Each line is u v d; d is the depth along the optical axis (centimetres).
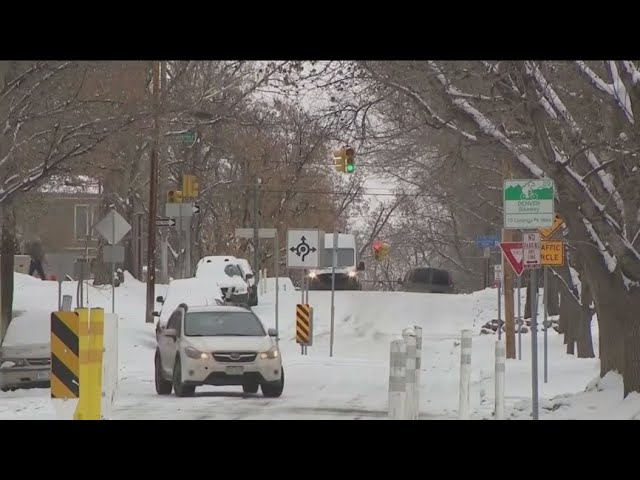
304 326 13250
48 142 9100
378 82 7231
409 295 18812
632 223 7100
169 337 8500
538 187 6006
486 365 11044
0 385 8925
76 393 5278
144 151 17688
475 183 11812
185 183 16838
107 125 8950
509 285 11788
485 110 7350
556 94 6994
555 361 11106
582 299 11631
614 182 7438
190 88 12444
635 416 6197
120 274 18362
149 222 15975
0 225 11175
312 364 11319
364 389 9056
